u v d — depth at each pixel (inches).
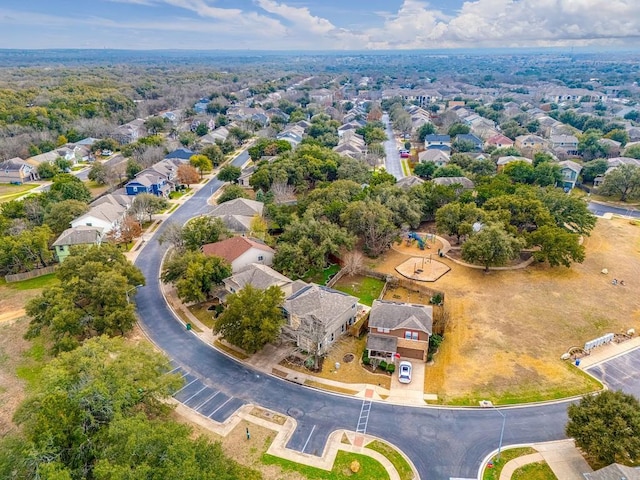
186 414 1819.6
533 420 1795.0
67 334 2178.9
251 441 1686.8
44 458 1327.5
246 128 7534.5
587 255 3191.4
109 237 3432.6
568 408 1695.4
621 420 1496.1
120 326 2208.4
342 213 3223.4
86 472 1365.7
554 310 2518.5
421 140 6894.7
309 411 1844.2
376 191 3622.0
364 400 1909.4
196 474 1218.6
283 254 2805.1
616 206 4276.6
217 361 2171.5
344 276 2982.3
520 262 3102.9
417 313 2251.5
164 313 2591.0
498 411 1841.8
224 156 6156.5
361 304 2637.8
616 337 2304.4
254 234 3280.0
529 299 2630.4
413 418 1808.6
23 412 1508.4
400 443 1685.5
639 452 1421.0
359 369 2107.5
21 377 2078.0
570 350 2201.0
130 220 3609.7
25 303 2709.2
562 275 2908.5
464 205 3380.9
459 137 6215.6
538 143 6107.3
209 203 4451.3
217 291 2711.6
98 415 1503.4
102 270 2440.9
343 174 4503.0
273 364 2148.1
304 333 2196.1
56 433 1373.0
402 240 3454.7
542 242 2940.5
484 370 2073.1
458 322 2431.1
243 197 4106.8
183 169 4943.4
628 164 4441.4
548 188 3732.8
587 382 1991.9
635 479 1341.0
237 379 2042.3
